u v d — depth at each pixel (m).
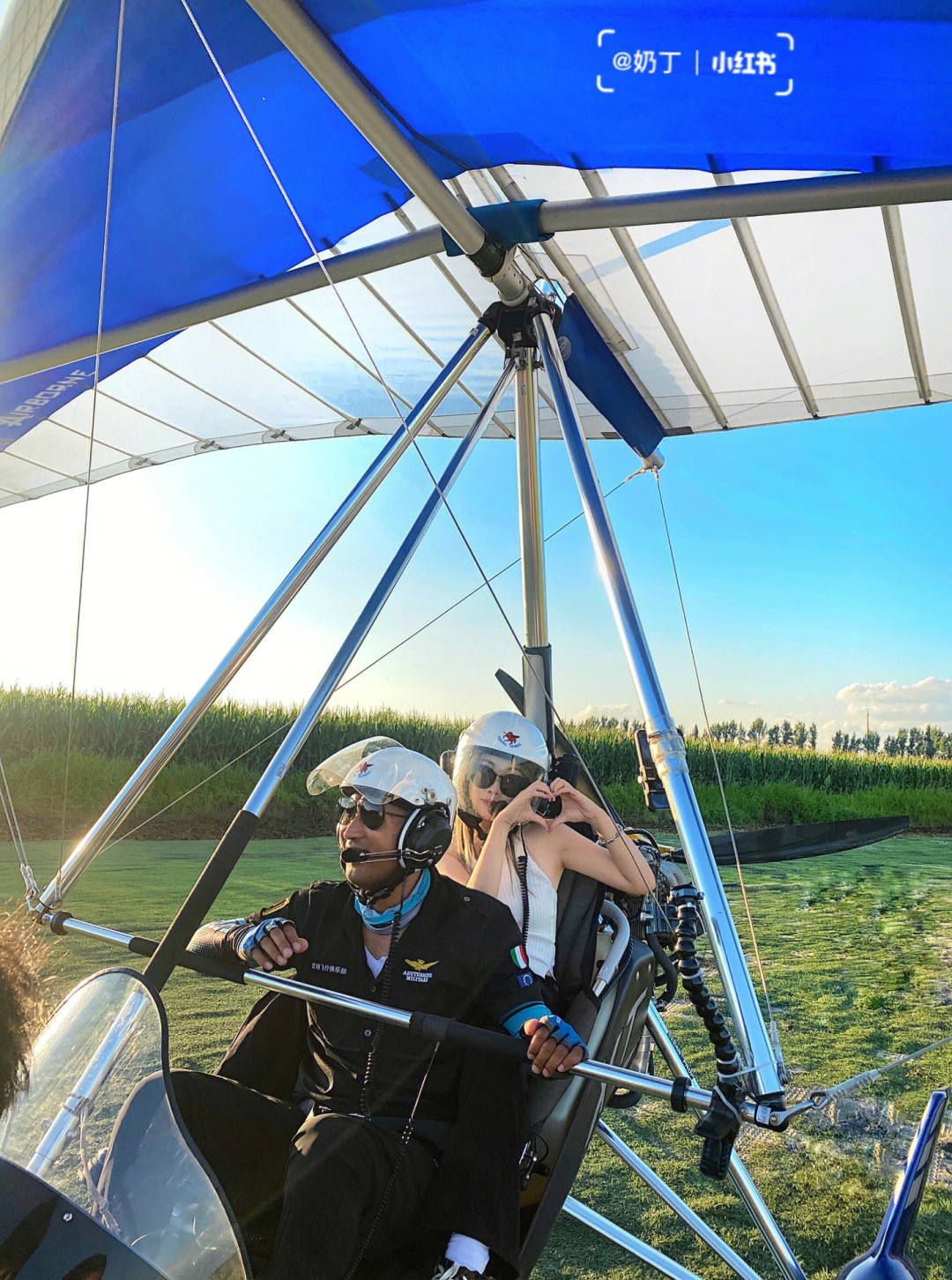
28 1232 1.08
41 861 4.74
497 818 2.22
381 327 3.81
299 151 2.42
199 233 2.53
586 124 2.23
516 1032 1.76
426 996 1.83
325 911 1.95
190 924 1.79
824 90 1.92
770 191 2.25
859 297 3.21
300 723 2.09
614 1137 2.44
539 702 2.56
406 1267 1.66
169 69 1.90
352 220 2.85
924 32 1.68
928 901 6.80
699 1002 1.67
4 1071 0.84
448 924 1.87
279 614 2.24
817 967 5.05
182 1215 1.19
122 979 1.45
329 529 2.33
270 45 1.99
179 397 4.25
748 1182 2.17
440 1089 1.78
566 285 3.25
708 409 4.07
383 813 1.82
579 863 2.24
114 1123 1.24
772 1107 1.53
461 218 2.43
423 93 2.13
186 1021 3.66
